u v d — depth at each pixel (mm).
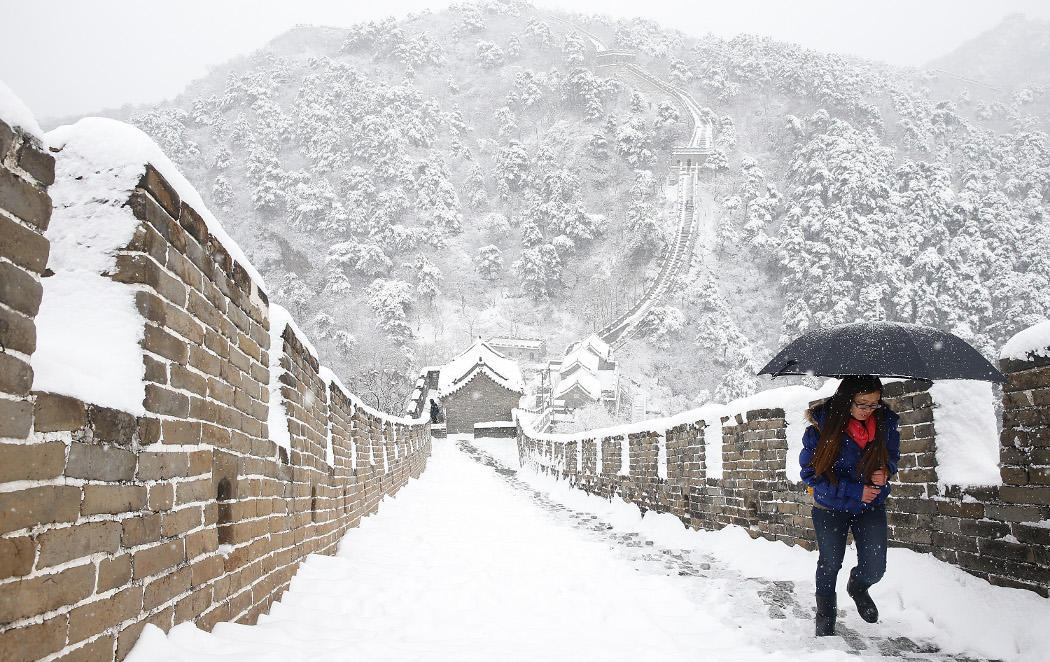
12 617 1689
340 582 4910
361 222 144750
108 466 2172
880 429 3951
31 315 1832
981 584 4023
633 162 170375
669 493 9500
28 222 1825
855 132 151250
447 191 160875
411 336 118812
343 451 7391
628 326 118875
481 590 5180
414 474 19312
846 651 3730
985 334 84812
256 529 3822
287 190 154250
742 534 7172
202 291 3084
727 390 95188
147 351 2479
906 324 4074
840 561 4066
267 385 4227
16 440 1729
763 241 128875
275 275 130500
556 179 166250
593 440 14047
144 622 2406
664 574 6016
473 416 64375
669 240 140125
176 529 2689
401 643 3656
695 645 3869
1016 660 3434
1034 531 3678
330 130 172125
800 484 6160
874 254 105375
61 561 1901
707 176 159875
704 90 196000
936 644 3818
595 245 150750
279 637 3322
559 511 11695
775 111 183500
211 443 3125
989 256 95062
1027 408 3730
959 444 4387
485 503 12906
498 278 145250
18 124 1783
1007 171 146625
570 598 5035
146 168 2568
